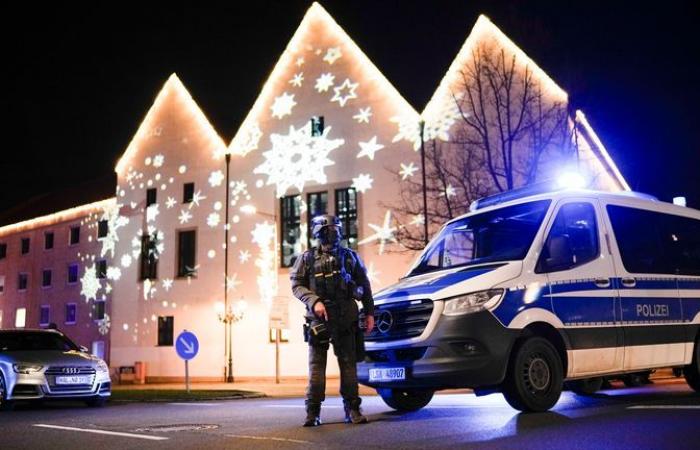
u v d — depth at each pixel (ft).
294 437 18.37
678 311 25.26
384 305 22.12
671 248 26.03
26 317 137.18
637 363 23.68
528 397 20.83
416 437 17.42
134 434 20.85
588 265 23.15
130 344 110.52
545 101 80.07
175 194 109.60
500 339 20.58
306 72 100.01
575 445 15.02
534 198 24.40
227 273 102.37
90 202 124.36
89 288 122.72
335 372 85.97
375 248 90.43
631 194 26.27
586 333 22.41
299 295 20.74
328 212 94.99
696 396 25.96
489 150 76.79
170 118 112.47
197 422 23.81
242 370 99.35
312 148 97.55
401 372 21.24
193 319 104.47
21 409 38.99
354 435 18.26
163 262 109.19
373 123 93.35
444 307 20.85
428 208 87.25
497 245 23.75
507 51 83.71
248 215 102.06
